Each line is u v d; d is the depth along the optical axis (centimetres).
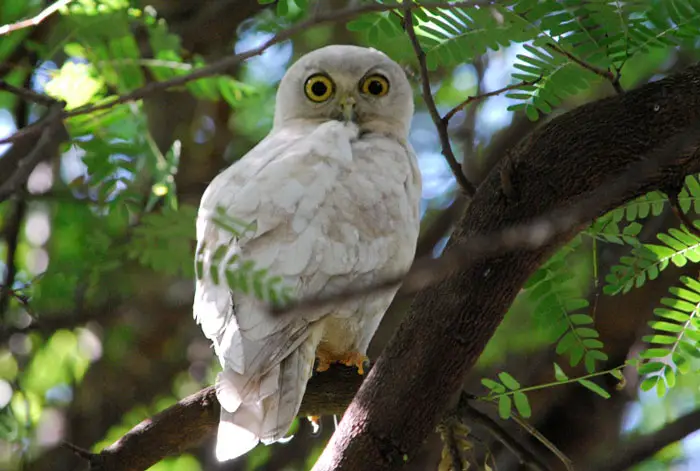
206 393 938
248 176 1034
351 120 1233
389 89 1257
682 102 818
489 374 1445
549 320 954
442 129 855
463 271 812
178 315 1577
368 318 1022
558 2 884
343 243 981
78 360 1568
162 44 1166
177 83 742
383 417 830
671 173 830
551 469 919
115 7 1112
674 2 869
